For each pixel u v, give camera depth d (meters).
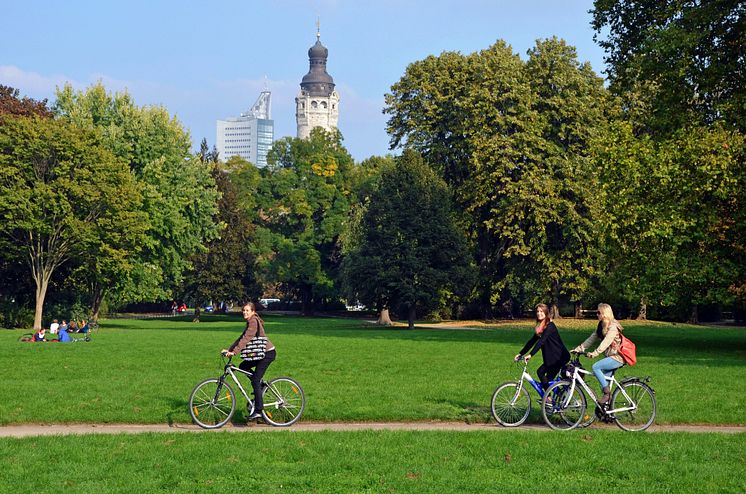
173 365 25.36
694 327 59.72
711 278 33.69
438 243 56.19
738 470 11.60
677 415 16.30
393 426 15.49
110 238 54.72
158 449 12.66
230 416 15.34
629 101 59.75
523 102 59.97
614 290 38.94
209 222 70.06
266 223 95.06
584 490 10.48
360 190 91.62
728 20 33.75
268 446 12.94
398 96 68.00
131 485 10.49
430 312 68.50
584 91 61.03
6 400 17.48
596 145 39.50
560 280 62.00
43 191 51.25
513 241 61.41
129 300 65.25
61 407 16.64
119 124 63.06
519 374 23.14
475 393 18.98
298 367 24.98
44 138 52.38
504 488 10.52
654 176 34.34
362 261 56.91
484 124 60.94
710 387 20.41
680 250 34.91
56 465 11.50
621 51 37.81
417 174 57.66
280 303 113.12
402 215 56.22
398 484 10.65
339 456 12.22
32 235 53.50
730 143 33.38
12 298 59.53
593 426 15.58
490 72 62.00
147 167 61.06
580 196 58.28
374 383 20.80
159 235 63.06
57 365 25.20
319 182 91.25
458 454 12.49
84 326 39.00
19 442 13.10
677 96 35.03
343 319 82.19
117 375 22.38
